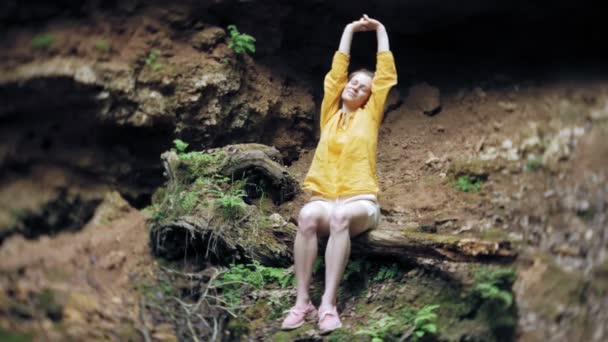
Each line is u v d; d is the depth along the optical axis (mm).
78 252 4582
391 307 4543
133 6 5457
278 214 5223
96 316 4105
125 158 5305
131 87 5211
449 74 6922
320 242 4691
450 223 5324
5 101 4688
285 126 6355
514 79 6742
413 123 6547
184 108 5551
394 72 4863
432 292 4566
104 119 5074
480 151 6035
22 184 4773
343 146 4727
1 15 4824
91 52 5074
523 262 4871
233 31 5867
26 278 4195
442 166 6012
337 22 6672
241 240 4848
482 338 4332
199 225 4730
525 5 6664
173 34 5664
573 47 6938
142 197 5465
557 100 6320
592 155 5629
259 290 4727
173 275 4645
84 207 5016
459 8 6645
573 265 4910
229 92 5832
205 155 5246
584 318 4559
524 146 5898
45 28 4992
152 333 4180
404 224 5309
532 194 5492
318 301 4648
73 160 5016
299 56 6652
